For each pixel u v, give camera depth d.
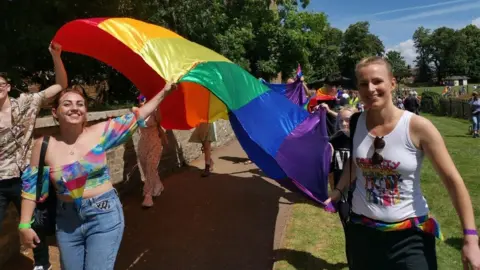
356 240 2.66
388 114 2.45
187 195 7.18
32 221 2.97
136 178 7.43
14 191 3.70
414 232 2.45
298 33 23.41
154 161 6.50
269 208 6.48
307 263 4.54
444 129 20.08
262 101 4.58
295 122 4.66
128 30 3.80
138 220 5.96
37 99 3.78
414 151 2.39
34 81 8.98
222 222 5.88
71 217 2.91
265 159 4.31
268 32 23.19
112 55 4.68
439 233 2.41
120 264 4.59
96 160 2.90
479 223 5.89
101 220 2.90
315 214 6.17
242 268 4.47
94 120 6.07
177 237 5.35
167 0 12.12
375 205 2.51
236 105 4.12
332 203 3.10
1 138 3.58
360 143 2.57
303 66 24.89
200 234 5.45
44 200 2.94
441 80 137.00
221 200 6.89
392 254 2.50
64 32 3.92
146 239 5.29
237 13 19.94
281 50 23.39
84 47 4.36
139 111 3.16
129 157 7.17
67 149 2.91
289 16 24.58
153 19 10.88
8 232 4.30
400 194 2.45
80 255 2.95
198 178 8.39
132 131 3.11
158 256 4.79
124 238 5.31
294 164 4.19
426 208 2.49
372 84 2.42
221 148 12.38
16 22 7.01
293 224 5.73
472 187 8.09
